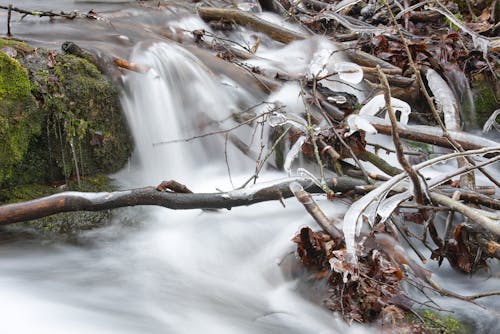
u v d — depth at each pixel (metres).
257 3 7.48
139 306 3.15
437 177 3.36
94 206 3.47
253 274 3.50
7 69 3.85
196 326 3.01
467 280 3.48
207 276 3.49
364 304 3.00
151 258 3.62
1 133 3.78
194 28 6.50
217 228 3.90
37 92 4.02
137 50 4.99
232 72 5.09
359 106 4.62
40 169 4.14
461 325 2.97
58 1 7.03
